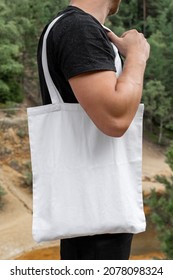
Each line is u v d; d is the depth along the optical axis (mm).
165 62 33719
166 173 26844
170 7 37344
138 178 1987
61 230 1904
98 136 1892
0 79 28281
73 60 1753
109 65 1766
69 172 1899
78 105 1885
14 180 22969
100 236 2018
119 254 2043
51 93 1930
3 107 27094
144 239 19312
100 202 1892
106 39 1839
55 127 1915
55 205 1908
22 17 29016
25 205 21109
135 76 1827
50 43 1874
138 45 1953
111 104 1716
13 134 25469
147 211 20109
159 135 32562
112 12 2170
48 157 1930
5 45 27359
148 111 32281
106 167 1902
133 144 1974
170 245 9344
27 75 30844
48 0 30500
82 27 1780
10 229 18938
